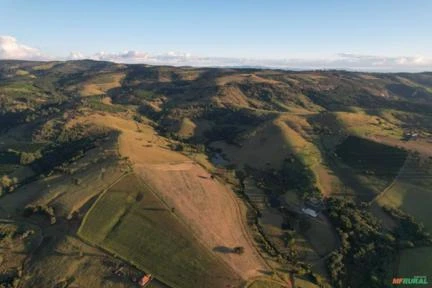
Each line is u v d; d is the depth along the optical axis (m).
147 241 128.25
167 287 110.50
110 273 115.69
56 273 116.81
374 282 121.81
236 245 130.88
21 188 177.75
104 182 161.25
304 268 125.38
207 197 161.25
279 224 152.12
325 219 155.50
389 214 157.12
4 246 130.88
